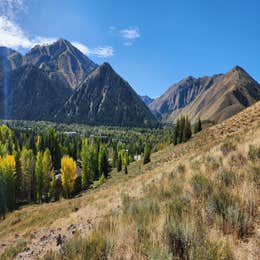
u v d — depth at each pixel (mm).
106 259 3830
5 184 42750
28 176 51750
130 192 11711
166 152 52094
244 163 7789
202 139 34156
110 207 9984
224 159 8898
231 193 5211
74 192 57625
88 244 4207
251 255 3426
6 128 96375
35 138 94875
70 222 10906
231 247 3520
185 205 5297
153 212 5562
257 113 29641
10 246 9672
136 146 130500
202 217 4625
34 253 6957
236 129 29141
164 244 3721
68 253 4258
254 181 5879
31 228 14258
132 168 58812
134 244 4078
